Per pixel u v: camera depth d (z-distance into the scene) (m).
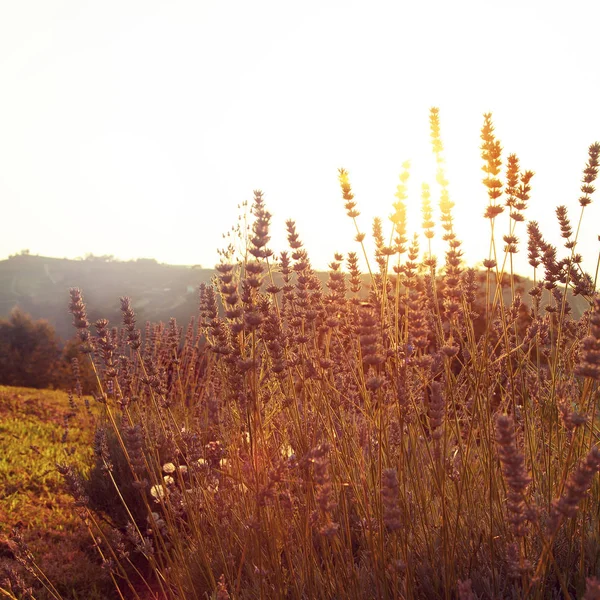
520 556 1.87
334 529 1.98
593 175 2.90
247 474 2.80
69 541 5.48
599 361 1.73
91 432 8.84
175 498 3.33
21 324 37.38
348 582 2.41
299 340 2.85
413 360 2.66
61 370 25.03
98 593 4.36
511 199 2.81
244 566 3.03
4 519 6.13
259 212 2.35
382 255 3.08
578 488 1.61
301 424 2.87
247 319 2.28
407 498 2.65
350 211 2.89
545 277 2.93
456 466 2.93
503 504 2.62
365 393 2.64
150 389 3.41
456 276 2.84
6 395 13.59
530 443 2.81
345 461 2.76
